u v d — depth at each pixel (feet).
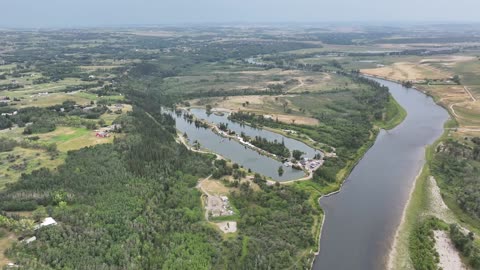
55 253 329.72
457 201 460.55
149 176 488.02
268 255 359.46
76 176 467.93
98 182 457.27
